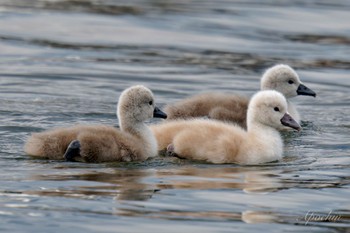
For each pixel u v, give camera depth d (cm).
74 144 2473
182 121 2812
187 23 5422
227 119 3083
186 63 4438
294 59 4622
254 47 4878
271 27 5394
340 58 4684
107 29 5175
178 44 4881
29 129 2972
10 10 5550
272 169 2562
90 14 5594
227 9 5919
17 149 2659
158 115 2706
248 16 5691
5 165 2462
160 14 5681
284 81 3350
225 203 2188
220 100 3167
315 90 3991
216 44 4909
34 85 3788
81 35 4988
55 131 2583
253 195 2262
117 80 3984
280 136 2838
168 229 1986
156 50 4716
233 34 5184
